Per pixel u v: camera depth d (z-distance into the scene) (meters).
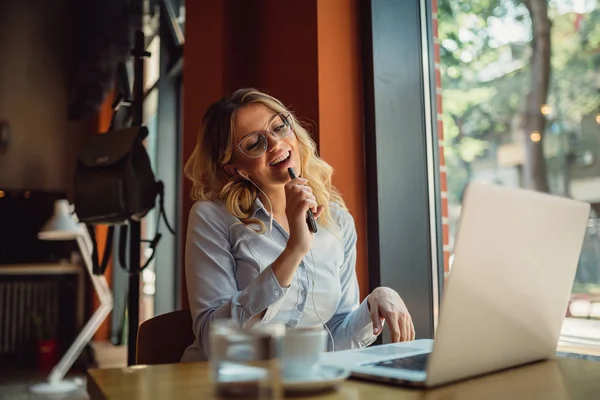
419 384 0.89
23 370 5.24
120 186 2.37
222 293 1.50
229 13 2.51
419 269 2.06
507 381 0.95
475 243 0.88
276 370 0.71
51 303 6.00
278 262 1.37
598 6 1.71
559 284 1.06
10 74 6.38
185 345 1.71
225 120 1.73
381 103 2.07
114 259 5.72
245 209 1.66
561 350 1.75
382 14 2.12
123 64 2.60
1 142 6.30
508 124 1.98
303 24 2.12
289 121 1.70
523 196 0.95
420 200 2.10
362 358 1.09
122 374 0.98
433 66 2.22
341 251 1.74
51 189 6.47
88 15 5.56
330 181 1.86
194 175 1.81
